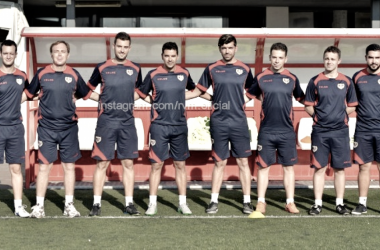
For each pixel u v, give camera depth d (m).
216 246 5.11
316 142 6.46
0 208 6.65
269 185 8.01
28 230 5.66
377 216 6.33
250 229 5.72
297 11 11.67
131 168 6.45
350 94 6.47
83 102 8.61
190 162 8.44
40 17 11.51
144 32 7.54
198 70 8.57
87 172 8.40
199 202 7.05
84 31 7.49
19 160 6.28
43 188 6.26
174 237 5.41
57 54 6.14
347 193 7.59
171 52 6.30
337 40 8.36
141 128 8.41
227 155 6.55
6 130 6.21
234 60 6.56
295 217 6.27
